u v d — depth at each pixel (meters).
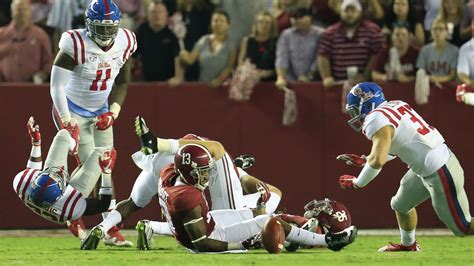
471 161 42.50
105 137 33.97
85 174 32.06
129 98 42.72
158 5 43.59
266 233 28.89
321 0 45.44
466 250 32.88
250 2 45.31
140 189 32.28
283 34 43.47
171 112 42.84
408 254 30.33
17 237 40.78
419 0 44.81
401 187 30.56
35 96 42.56
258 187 31.28
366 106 29.66
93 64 32.56
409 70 43.03
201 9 44.97
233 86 42.69
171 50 43.78
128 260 27.84
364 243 37.06
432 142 29.14
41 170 31.62
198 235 28.66
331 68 43.19
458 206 29.38
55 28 45.03
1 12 46.50
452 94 42.41
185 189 28.59
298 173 43.03
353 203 42.94
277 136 42.91
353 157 29.58
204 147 28.98
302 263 26.56
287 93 42.59
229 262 26.69
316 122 42.84
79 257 29.23
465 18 43.91
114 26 32.03
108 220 32.38
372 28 42.72
